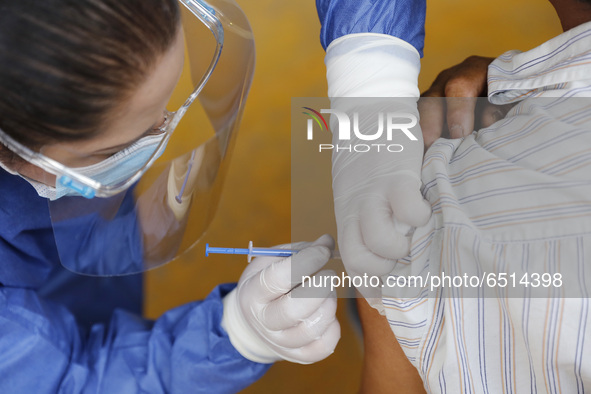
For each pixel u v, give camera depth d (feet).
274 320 3.26
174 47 2.19
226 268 6.41
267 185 6.61
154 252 3.59
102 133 2.24
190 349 3.55
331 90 3.76
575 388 2.50
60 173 2.30
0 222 3.38
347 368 5.97
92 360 3.56
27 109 2.01
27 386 3.16
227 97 3.27
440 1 7.21
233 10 3.31
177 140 5.83
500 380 2.72
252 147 6.73
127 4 1.95
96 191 2.43
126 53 1.98
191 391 3.59
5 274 3.44
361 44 3.60
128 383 3.45
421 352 2.83
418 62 3.80
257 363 3.66
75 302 4.27
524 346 2.58
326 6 3.82
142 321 3.95
